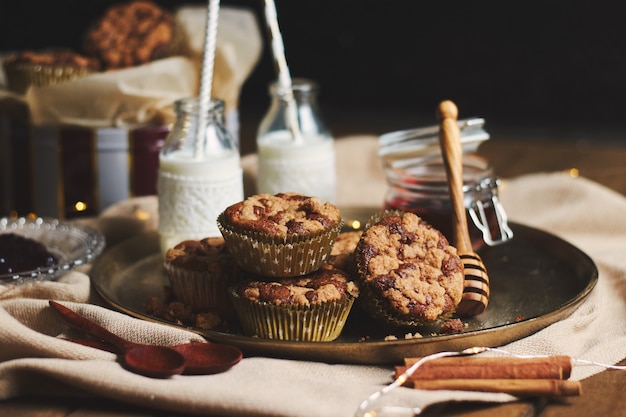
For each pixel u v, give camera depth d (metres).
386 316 0.75
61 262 0.86
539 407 0.69
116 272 0.86
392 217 0.78
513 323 0.73
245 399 0.67
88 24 1.84
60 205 1.01
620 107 1.66
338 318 0.74
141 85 0.99
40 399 0.70
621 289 0.85
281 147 0.93
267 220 0.75
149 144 1.00
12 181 1.04
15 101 1.00
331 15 1.77
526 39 1.68
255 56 1.07
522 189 1.06
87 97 0.99
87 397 0.70
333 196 0.96
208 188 0.85
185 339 0.73
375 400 0.67
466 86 1.74
